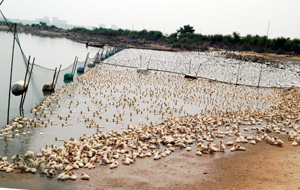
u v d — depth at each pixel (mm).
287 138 24047
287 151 20297
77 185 14852
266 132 25844
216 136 24172
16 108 27625
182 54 118875
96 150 18984
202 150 20406
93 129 24797
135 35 181750
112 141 21078
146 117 29359
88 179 15586
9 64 32250
